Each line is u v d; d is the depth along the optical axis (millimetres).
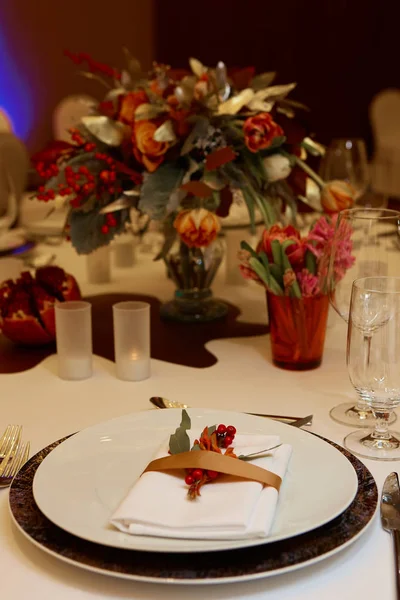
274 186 1489
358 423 1047
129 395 1168
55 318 1231
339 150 2125
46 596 676
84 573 708
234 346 1403
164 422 949
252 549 692
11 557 734
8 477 868
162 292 1762
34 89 5676
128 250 1993
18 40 5543
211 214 1320
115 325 1229
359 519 742
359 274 1110
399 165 3945
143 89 1456
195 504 722
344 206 1514
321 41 5887
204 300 1565
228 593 679
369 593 686
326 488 786
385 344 906
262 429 929
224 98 1397
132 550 687
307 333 1245
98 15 5832
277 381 1224
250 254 1244
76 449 875
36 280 1400
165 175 1363
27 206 2486
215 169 1362
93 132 1385
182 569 662
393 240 1097
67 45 5734
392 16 5711
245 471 755
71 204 1383
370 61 5844
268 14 5938
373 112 4582
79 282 1847
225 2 5988
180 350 1380
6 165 2764
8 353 1380
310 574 710
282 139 1380
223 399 1146
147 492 732
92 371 1276
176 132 1345
